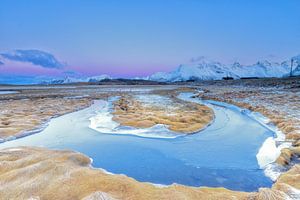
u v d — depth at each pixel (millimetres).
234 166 20281
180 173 19109
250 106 50531
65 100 70688
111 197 12039
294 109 43281
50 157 18625
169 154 23500
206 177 18453
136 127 33281
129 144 26844
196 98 81812
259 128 34375
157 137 29594
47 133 31812
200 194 13211
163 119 37781
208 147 25781
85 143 27312
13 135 29578
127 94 95562
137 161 21766
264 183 17250
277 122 34438
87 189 13289
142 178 18375
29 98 77875
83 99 74188
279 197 11891
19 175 14875
